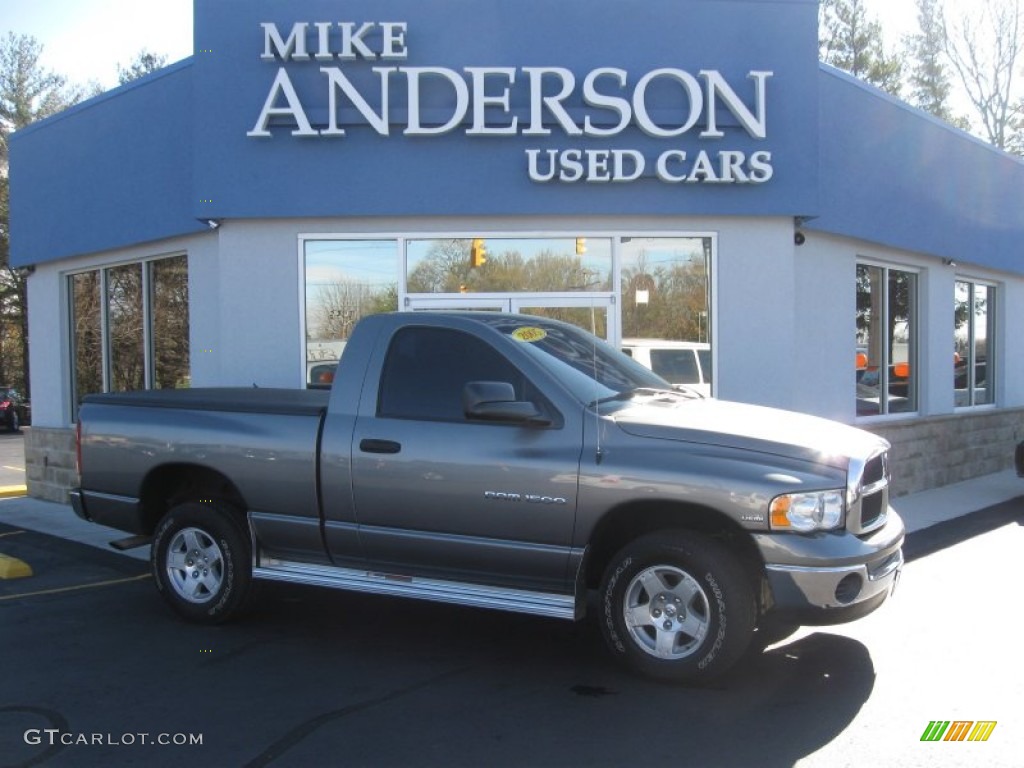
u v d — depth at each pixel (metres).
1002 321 15.10
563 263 9.45
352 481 5.59
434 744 4.29
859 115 10.77
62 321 12.30
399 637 6.05
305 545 5.87
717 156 9.28
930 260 12.70
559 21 9.21
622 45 9.25
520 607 5.23
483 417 5.12
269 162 9.18
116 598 7.10
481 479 5.25
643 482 4.90
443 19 9.16
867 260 11.61
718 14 9.32
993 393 15.20
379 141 9.17
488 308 9.41
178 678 5.22
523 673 5.30
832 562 4.68
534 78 9.05
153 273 11.09
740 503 4.75
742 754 4.17
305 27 9.02
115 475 6.50
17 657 5.61
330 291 9.41
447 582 5.56
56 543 9.26
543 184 9.21
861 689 4.97
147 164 10.42
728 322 9.52
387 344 5.79
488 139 9.17
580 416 5.18
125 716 4.65
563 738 4.35
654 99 9.30
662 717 4.60
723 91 9.19
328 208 9.17
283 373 9.38
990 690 4.95
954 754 4.16
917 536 8.97
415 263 9.40
